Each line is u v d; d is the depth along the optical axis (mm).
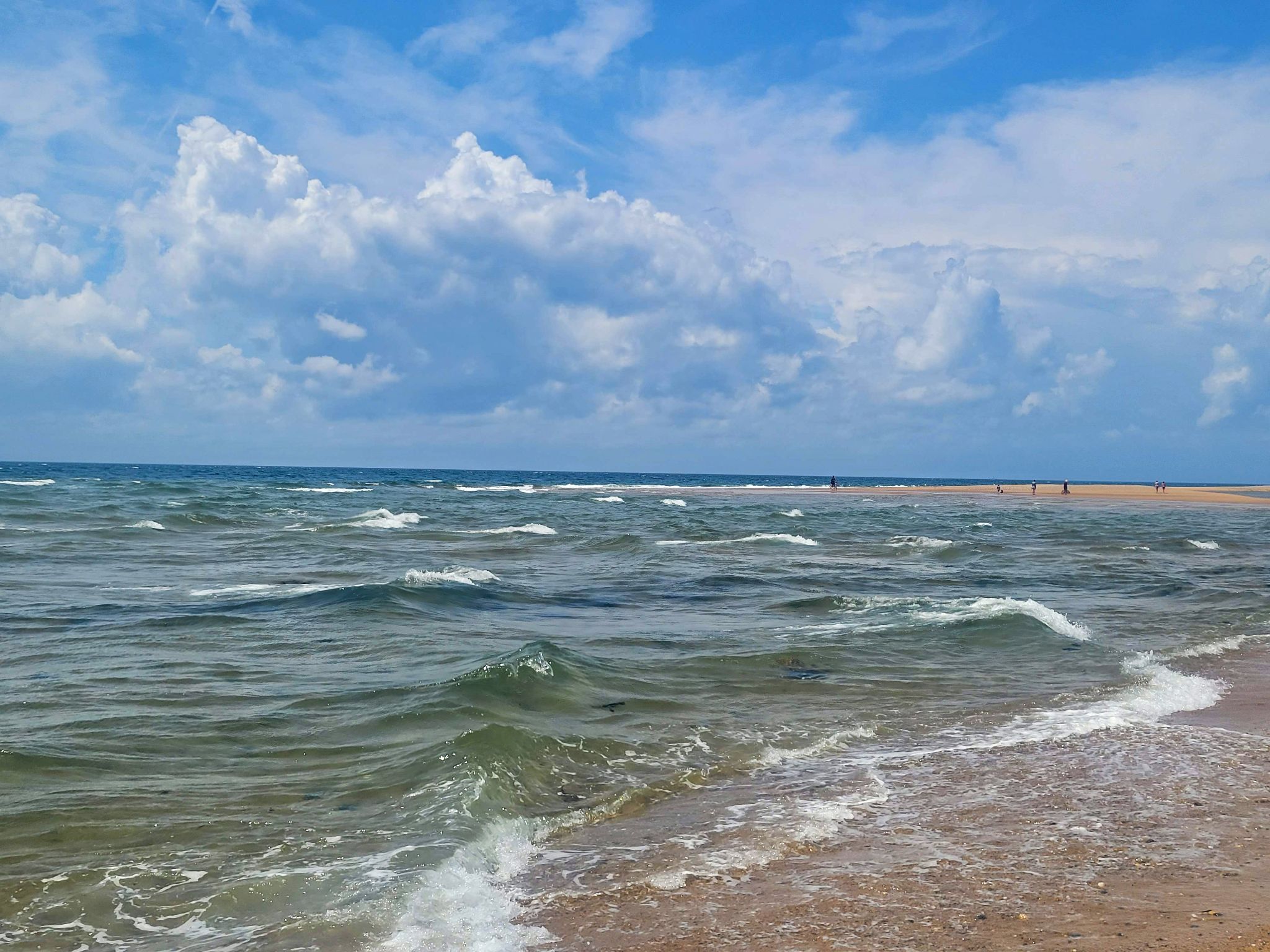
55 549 27062
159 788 7691
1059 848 6465
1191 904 5441
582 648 13727
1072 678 12453
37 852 6422
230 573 22625
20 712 9797
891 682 12172
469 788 7602
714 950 5027
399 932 5348
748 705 10938
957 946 4941
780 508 62125
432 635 14609
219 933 5367
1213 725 10070
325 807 7348
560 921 5465
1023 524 48125
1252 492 112500
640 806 7598
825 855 6430
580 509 55688
